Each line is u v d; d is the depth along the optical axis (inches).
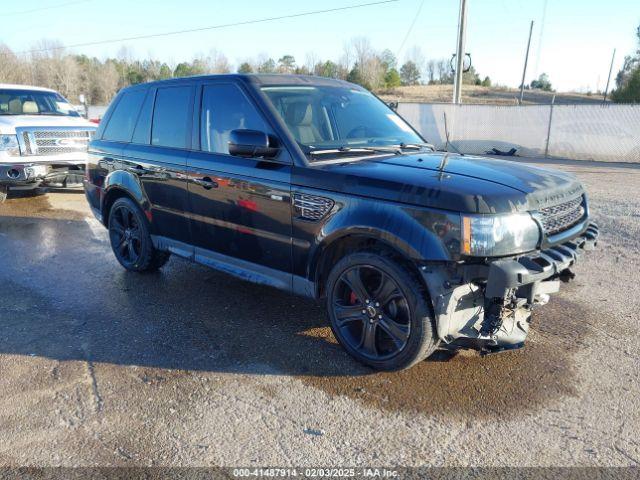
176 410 122.9
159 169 187.5
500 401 125.8
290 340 157.6
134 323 170.1
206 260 180.2
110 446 110.4
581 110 643.5
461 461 105.8
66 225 307.6
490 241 115.6
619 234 268.7
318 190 139.0
